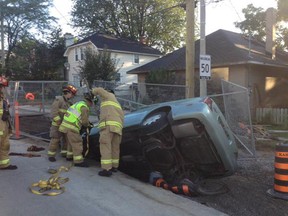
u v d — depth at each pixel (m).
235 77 20.53
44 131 11.18
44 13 47.97
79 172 6.73
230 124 10.23
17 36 47.84
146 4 48.53
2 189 5.64
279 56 25.55
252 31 32.47
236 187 6.60
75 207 4.97
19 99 16.44
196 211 5.02
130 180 6.36
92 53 27.94
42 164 7.27
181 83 22.31
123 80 38.78
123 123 6.79
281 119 18.17
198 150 6.33
